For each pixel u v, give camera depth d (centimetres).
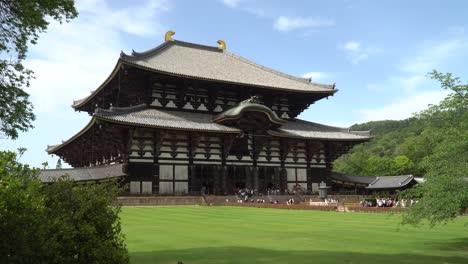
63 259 1019
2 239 851
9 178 866
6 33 1562
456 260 1617
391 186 7131
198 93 6919
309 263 1509
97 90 6912
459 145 1833
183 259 1580
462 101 1900
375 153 16962
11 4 1552
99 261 1080
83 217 1138
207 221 3162
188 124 6125
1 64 1476
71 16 1672
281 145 7050
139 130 5884
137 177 5812
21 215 873
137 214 3806
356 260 1583
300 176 7231
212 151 6462
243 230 2573
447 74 1919
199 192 6034
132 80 6353
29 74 1592
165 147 6097
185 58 7644
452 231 2603
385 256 1681
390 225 2953
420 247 1945
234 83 6838
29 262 897
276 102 7775
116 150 6078
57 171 5484
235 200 5956
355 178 7588
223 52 8806
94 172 5669
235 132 6269
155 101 6581
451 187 1803
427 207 1855
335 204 5559
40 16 1558
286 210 4641
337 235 2353
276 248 1866
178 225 2845
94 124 5794
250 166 6744
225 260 1562
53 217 1064
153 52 7206
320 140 7225
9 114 1530
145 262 1520
